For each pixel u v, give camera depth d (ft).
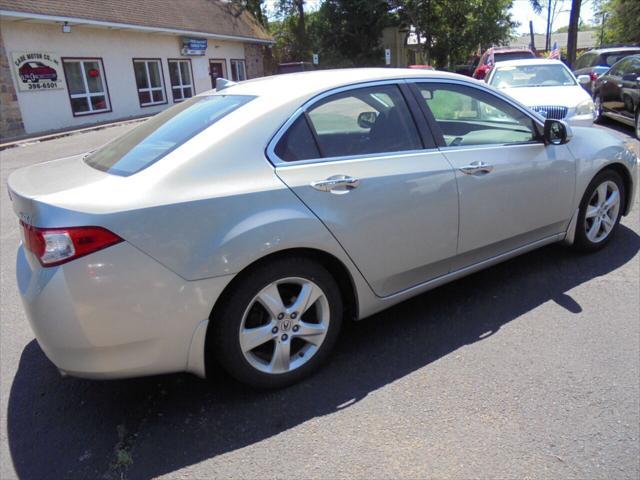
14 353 11.12
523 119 12.19
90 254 7.20
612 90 34.37
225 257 7.91
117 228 7.29
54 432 8.53
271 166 8.63
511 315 11.29
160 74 70.85
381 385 9.17
